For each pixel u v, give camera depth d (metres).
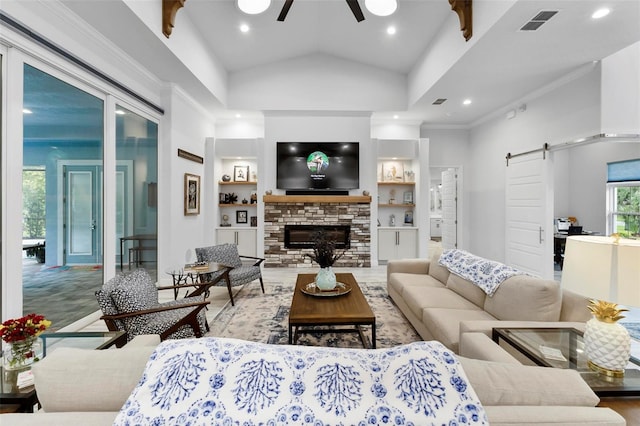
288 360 0.76
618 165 5.70
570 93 4.09
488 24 3.06
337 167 5.90
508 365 0.87
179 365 0.75
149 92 4.16
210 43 4.73
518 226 5.12
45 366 0.80
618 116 3.65
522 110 4.98
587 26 2.99
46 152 2.66
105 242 3.29
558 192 6.74
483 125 6.18
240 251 6.04
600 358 1.26
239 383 0.71
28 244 2.51
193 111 5.29
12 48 2.28
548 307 1.91
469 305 2.56
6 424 0.69
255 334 2.82
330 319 2.19
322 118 5.98
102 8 2.70
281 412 0.66
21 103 2.35
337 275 3.44
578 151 6.48
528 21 2.91
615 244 1.12
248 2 2.95
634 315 3.35
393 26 4.40
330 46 5.38
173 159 4.54
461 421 0.67
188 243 5.09
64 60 2.69
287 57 5.60
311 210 5.93
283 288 4.39
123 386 0.78
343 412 0.67
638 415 1.05
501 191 5.61
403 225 6.54
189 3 3.79
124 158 3.66
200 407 0.67
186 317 2.30
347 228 5.95
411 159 6.41
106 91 3.25
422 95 4.95
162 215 4.46
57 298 2.83
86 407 0.77
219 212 6.41
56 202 2.79
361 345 2.58
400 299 3.29
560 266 6.09
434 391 0.71
